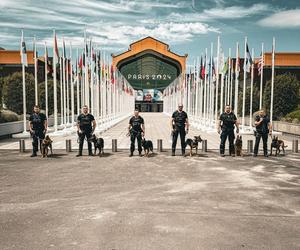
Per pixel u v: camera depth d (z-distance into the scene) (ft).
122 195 24.97
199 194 25.26
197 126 99.40
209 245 16.11
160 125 110.83
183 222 19.20
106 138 68.33
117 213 20.74
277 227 18.51
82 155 45.39
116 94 155.63
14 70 163.32
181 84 168.76
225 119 44.09
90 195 24.98
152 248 15.74
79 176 31.81
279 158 42.86
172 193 25.58
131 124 44.24
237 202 23.21
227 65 88.17
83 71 82.74
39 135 44.16
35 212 20.95
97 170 34.83
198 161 40.52
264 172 33.78
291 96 100.48
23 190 26.45
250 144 47.62
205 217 20.07
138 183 28.94
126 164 38.47
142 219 19.66
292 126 78.95
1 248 15.74
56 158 42.73
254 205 22.52
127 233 17.54
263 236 17.24
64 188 27.12
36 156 44.34
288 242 16.51
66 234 17.42
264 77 148.36
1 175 32.24
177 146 55.06
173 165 37.83
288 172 33.78
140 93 321.73
